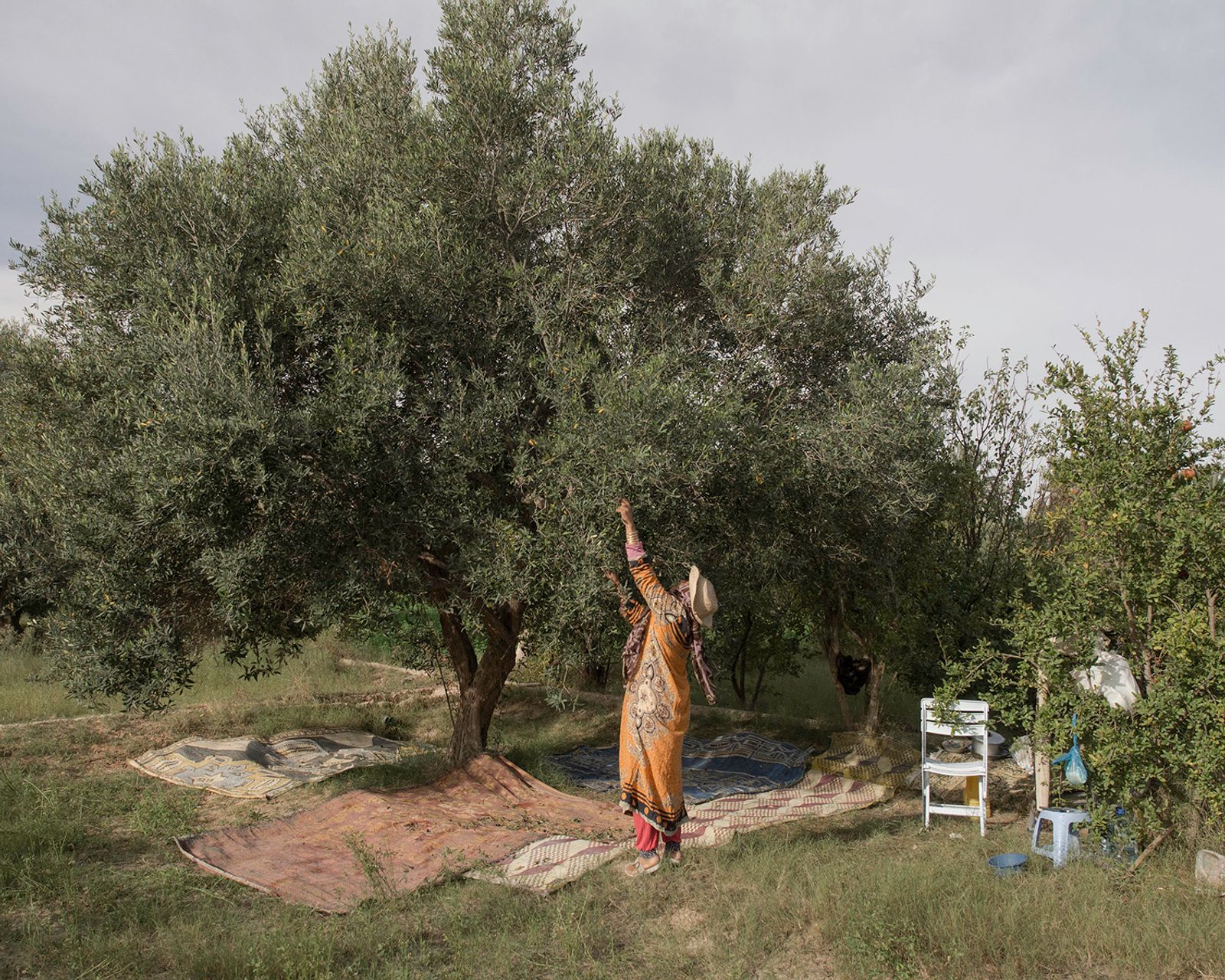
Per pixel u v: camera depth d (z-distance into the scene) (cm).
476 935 454
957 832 650
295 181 723
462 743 821
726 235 768
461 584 664
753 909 468
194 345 538
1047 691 583
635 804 529
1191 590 524
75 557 585
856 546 768
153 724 998
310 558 595
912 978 395
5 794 703
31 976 412
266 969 400
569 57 765
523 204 684
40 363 684
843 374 765
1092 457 558
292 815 668
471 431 624
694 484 601
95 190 645
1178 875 496
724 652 746
